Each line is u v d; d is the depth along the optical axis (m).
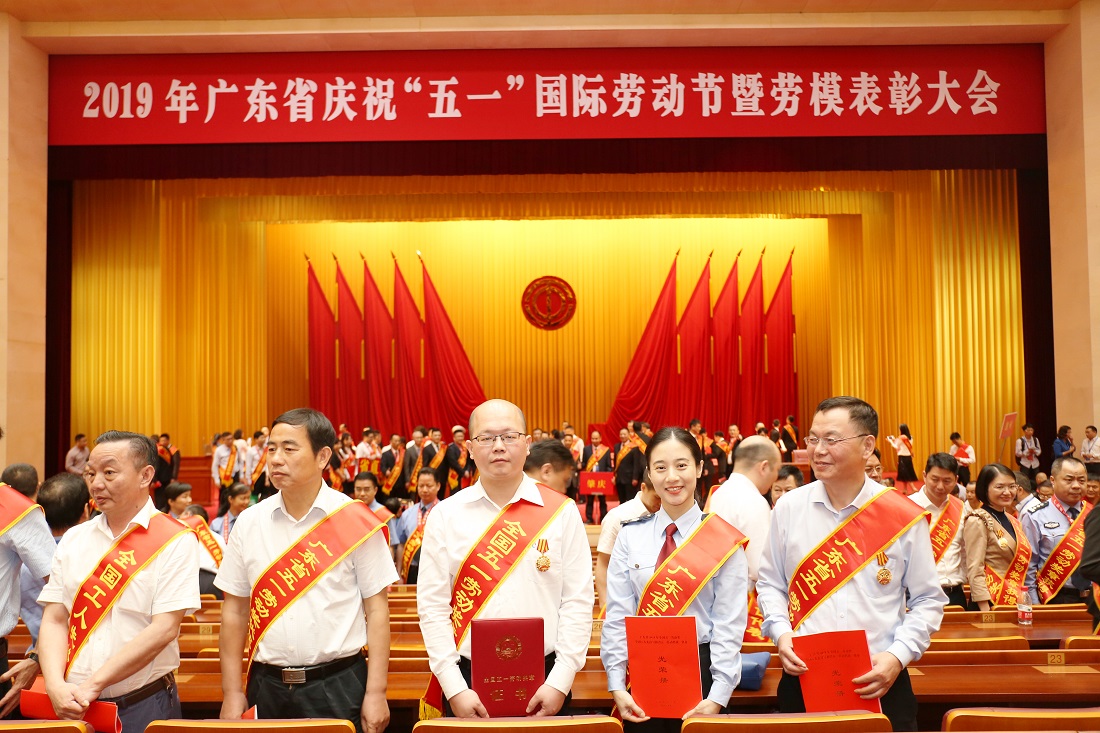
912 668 3.78
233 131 11.60
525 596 3.08
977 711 2.34
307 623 3.07
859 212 15.38
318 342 17.83
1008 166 11.80
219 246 15.81
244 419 16.08
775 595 3.15
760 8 11.14
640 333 18.16
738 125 11.44
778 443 16.06
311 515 3.20
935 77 11.55
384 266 18.19
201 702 3.61
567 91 11.52
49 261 13.76
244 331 16.16
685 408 17.62
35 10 11.24
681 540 3.34
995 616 4.82
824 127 11.44
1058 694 3.36
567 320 18.28
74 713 2.79
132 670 2.89
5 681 3.52
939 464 5.19
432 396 17.77
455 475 12.99
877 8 11.20
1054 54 11.59
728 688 3.06
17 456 11.51
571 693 3.44
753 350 17.75
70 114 11.75
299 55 11.66
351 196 15.47
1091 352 11.29
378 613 3.16
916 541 3.02
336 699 3.06
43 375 11.89
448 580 3.15
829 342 16.78
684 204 15.00
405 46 11.55
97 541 3.13
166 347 14.84
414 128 11.55
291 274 18.06
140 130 11.66
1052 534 5.66
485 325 18.31
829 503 3.12
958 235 14.44
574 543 3.19
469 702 2.85
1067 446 11.62
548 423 18.20
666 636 3.04
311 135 11.59
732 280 17.80
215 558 6.20
